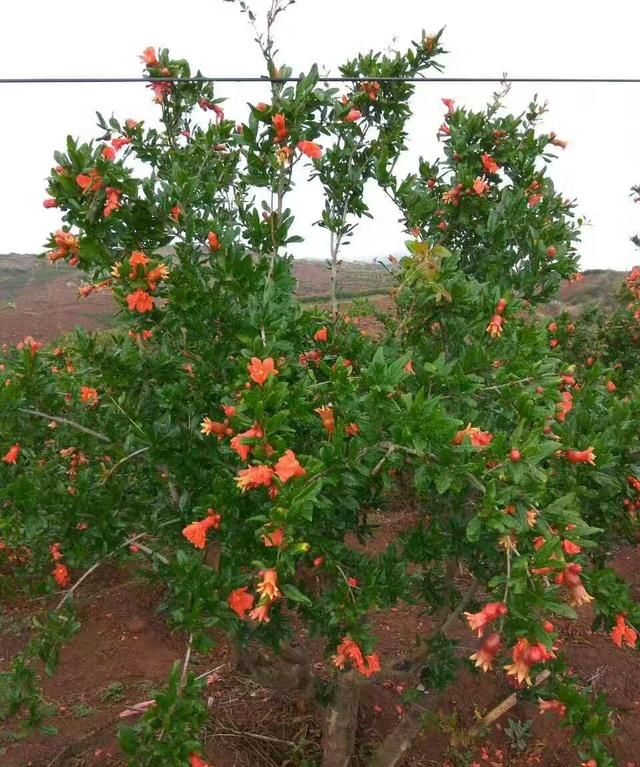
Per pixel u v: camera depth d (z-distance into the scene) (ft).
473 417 7.33
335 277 10.59
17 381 8.20
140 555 8.84
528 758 11.68
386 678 9.94
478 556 8.78
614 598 7.20
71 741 11.23
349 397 7.08
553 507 6.36
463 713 12.48
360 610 7.04
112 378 8.06
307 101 8.34
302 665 10.16
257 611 5.67
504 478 6.11
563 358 17.80
